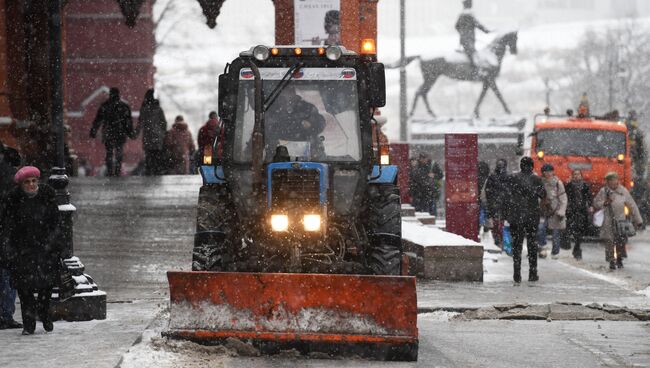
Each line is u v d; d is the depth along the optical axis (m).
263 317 28.03
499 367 27.42
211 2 85.25
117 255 50.53
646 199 97.25
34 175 30.53
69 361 26.25
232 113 32.69
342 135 32.47
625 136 83.69
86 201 64.38
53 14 35.56
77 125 153.38
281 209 30.20
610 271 56.06
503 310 37.97
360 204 32.31
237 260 32.50
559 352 29.75
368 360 27.98
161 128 83.62
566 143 83.56
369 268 31.61
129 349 27.59
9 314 32.50
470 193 61.03
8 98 72.00
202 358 27.00
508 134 150.12
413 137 154.25
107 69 155.12
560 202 62.38
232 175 32.34
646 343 31.36
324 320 27.91
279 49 32.94
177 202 64.31
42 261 30.70
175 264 48.53
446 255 48.09
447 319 36.75
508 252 60.28
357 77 32.78
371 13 73.94
